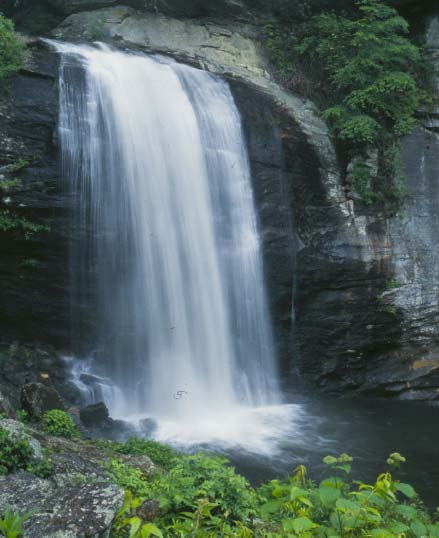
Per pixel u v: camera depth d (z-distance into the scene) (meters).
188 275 14.43
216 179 15.21
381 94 17.34
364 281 16.56
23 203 12.47
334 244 16.39
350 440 13.10
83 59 14.30
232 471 6.04
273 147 16.23
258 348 15.47
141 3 18.84
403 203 17.09
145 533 4.18
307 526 4.23
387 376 16.77
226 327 14.94
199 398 14.32
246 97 16.77
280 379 15.92
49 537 4.11
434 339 17.23
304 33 19.11
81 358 13.54
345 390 16.69
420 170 17.36
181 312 14.31
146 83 14.94
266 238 15.66
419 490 10.65
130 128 14.11
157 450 9.09
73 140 13.19
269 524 5.81
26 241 12.70
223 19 19.39
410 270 16.91
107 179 13.58
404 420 14.69
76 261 13.19
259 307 15.51
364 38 17.23
